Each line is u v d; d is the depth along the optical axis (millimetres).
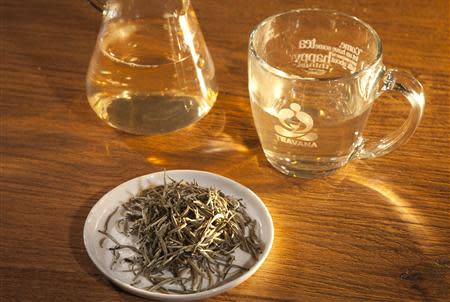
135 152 690
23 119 713
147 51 662
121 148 693
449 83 738
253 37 643
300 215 647
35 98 730
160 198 636
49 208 649
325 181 672
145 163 682
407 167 681
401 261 619
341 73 690
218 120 717
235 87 740
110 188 664
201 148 695
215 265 608
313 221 644
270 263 615
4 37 780
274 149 662
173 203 634
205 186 659
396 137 662
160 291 593
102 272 593
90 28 789
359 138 663
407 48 766
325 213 649
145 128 680
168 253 607
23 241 627
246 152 694
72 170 676
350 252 624
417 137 700
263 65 625
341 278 608
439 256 622
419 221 644
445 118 711
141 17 665
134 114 671
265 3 815
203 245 610
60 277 605
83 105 726
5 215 644
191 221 620
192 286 594
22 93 733
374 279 608
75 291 598
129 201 648
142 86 657
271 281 605
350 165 684
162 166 680
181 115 676
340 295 599
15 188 662
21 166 679
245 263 611
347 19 660
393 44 771
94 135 703
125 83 657
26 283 602
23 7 809
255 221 637
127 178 671
